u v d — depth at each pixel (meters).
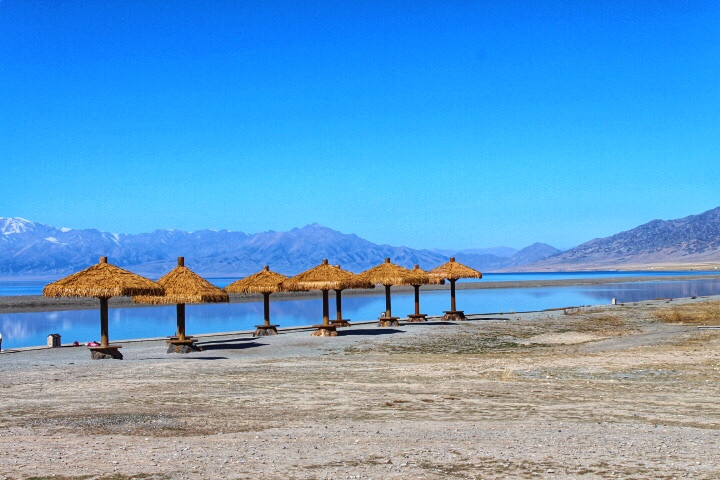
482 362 21.58
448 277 42.31
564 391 15.79
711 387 16.19
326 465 9.05
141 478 8.44
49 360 24.77
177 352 26.84
